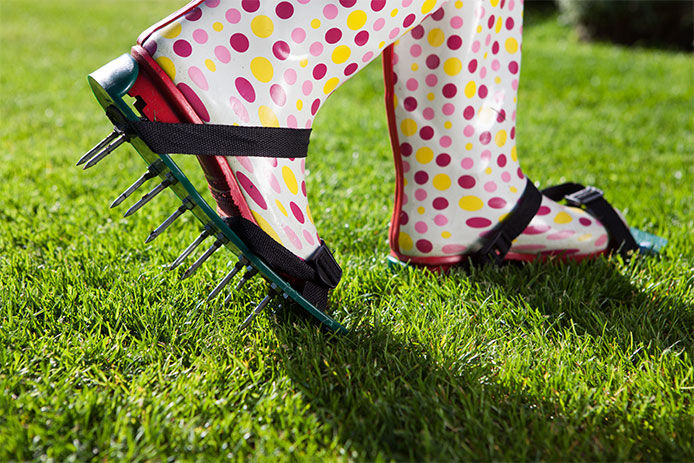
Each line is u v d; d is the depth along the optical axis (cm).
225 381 125
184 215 208
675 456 104
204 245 182
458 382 124
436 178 162
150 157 115
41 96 405
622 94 459
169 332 138
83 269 168
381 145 308
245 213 125
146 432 106
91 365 127
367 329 142
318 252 134
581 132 350
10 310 141
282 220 127
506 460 105
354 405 116
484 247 168
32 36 680
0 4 958
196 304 150
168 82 113
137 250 178
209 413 115
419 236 167
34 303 147
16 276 161
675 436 110
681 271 171
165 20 116
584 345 136
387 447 107
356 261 177
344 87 473
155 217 204
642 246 186
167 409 114
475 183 162
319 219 208
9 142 298
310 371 125
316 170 267
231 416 112
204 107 116
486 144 160
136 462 103
